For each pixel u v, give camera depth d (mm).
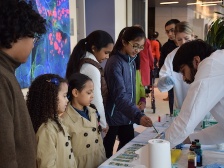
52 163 1549
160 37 14242
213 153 1725
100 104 2158
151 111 5789
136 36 2234
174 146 1573
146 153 1331
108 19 5566
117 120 2365
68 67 2305
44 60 3281
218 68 1403
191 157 1521
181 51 1596
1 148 904
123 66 2293
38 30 1040
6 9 958
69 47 3898
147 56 4574
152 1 11820
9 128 913
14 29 963
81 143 1886
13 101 957
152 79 5578
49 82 1656
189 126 1430
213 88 1397
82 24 4766
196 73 1483
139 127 3930
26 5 1013
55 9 3500
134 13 6723
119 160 1626
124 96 2201
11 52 1000
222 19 3920
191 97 1423
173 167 1471
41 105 1628
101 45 2223
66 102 1747
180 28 2809
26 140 1005
